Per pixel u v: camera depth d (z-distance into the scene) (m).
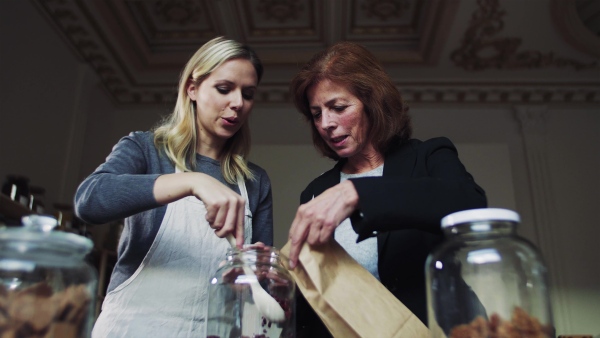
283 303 0.65
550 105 4.51
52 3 3.36
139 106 4.52
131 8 3.85
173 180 0.75
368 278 0.68
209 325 0.64
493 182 4.14
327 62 1.01
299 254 0.68
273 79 4.45
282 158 4.21
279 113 4.47
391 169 0.99
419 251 0.89
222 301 0.64
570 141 4.40
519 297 0.50
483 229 0.54
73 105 3.77
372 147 1.06
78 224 2.98
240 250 0.67
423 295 0.86
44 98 3.33
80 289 0.48
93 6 3.54
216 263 0.93
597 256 4.03
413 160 0.98
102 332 0.85
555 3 3.70
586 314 3.84
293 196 4.07
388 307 0.65
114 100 4.48
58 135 3.50
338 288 0.66
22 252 0.45
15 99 2.96
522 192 4.23
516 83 4.44
